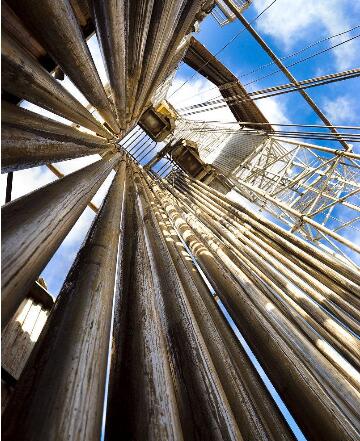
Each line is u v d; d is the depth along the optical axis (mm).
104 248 2477
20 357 3201
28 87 2025
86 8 4129
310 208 10531
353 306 4754
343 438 2029
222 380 2588
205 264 4914
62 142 2912
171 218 7797
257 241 7031
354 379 2922
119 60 3648
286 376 2584
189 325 2762
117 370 2137
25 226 1551
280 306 4246
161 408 1654
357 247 6762
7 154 1944
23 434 1100
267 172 13594
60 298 1942
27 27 2365
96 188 3174
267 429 2336
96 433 1256
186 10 6426
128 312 2633
